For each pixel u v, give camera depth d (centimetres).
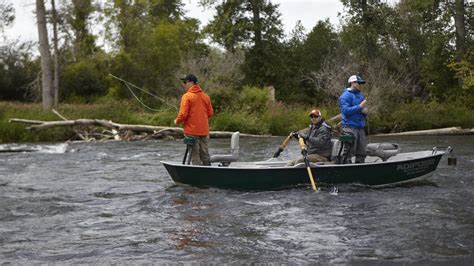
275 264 576
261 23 3606
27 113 2414
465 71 2770
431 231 685
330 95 3067
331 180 952
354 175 952
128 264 581
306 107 2995
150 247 639
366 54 3144
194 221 756
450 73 3006
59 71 3269
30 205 873
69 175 1202
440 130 2481
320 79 3114
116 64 3344
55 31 2984
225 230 708
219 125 2497
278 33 3616
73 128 2295
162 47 3466
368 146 992
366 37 3133
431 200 862
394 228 702
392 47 3244
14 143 2133
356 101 970
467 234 670
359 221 741
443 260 581
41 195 958
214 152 1703
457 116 2680
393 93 2853
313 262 581
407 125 2664
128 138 2244
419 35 3219
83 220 773
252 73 3591
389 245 633
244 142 2094
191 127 991
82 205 873
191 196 916
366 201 859
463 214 770
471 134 2461
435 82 3042
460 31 2967
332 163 984
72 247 643
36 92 3397
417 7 3019
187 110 980
